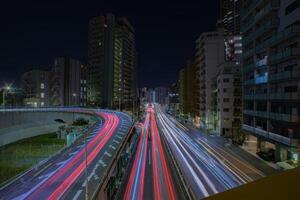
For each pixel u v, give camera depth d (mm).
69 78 167375
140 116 167875
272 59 51562
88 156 47875
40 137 105000
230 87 90500
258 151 60375
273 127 52750
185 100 169625
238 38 113625
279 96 48344
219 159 57625
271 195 3238
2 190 30938
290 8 47156
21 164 58062
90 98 192250
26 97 157250
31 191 30531
